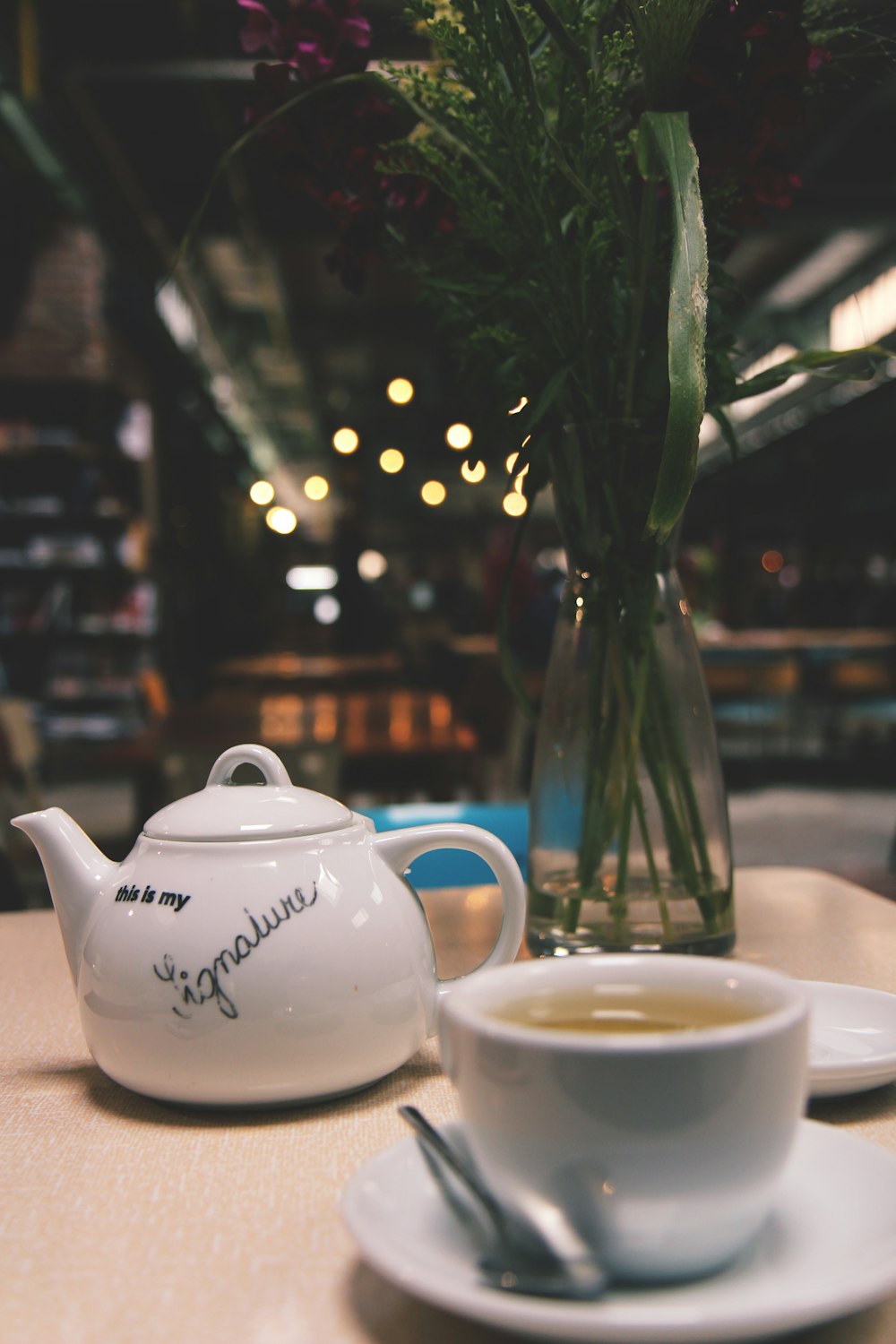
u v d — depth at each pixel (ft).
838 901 2.92
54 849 1.92
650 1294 1.30
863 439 35.94
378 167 2.29
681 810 2.25
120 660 21.01
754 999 1.41
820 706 22.67
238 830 1.80
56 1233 1.51
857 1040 1.92
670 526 1.90
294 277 22.81
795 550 40.98
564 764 2.30
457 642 20.53
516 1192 1.32
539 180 2.20
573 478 2.30
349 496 25.04
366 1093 1.86
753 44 2.10
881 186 16.22
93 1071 1.97
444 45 2.19
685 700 2.27
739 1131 1.28
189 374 27.37
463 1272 1.29
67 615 20.36
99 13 11.61
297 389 36.14
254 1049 1.73
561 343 2.27
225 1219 1.53
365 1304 1.37
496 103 2.15
